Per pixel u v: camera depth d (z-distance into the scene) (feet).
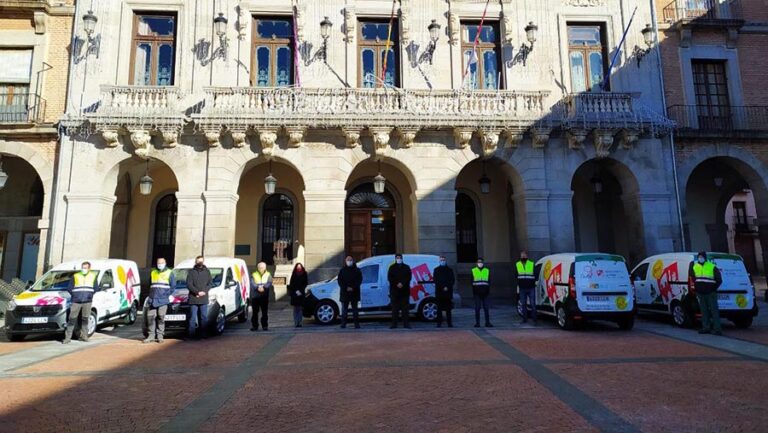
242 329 37.19
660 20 58.18
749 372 21.86
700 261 33.58
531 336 32.35
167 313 33.22
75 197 48.11
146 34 53.36
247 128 48.26
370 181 60.44
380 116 48.78
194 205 48.91
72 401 18.22
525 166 51.78
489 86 55.01
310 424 15.52
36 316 32.37
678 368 22.70
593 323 38.88
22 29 52.65
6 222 59.31
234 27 52.90
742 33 59.36
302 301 38.09
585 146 52.49
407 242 59.26
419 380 20.85
